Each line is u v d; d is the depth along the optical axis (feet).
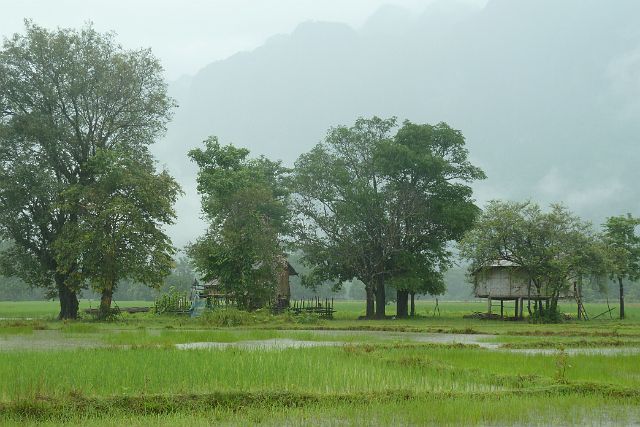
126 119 162.20
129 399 40.37
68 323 128.36
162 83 166.30
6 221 144.36
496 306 340.80
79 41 154.51
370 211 185.37
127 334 97.14
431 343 84.12
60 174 156.25
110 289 149.07
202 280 169.58
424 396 44.24
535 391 47.42
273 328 128.47
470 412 39.83
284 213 190.80
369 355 65.72
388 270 192.13
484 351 74.90
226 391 42.63
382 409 40.50
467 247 170.40
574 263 162.61
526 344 88.84
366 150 198.49
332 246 188.03
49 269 155.43
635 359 67.15
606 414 40.98
